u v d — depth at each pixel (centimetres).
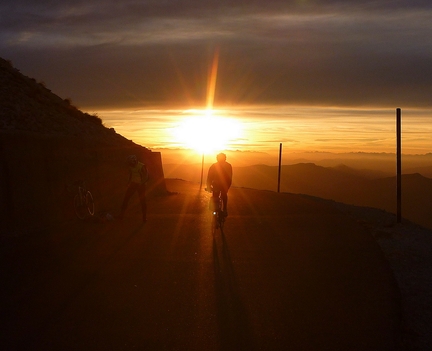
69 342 528
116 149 1698
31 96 1783
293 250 1009
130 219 1372
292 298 695
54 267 818
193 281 767
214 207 1186
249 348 525
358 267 873
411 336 597
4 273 774
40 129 1445
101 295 684
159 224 1302
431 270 905
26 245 961
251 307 654
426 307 712
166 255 934
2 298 660
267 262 902
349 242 1099
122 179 1705
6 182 1052
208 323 593
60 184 1268
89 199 1307
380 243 1141
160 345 527
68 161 1325
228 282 767
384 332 575
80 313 613
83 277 766
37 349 508
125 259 890
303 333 569
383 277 809
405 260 979
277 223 1380
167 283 751
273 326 589
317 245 1063
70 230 1141
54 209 1219
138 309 634
